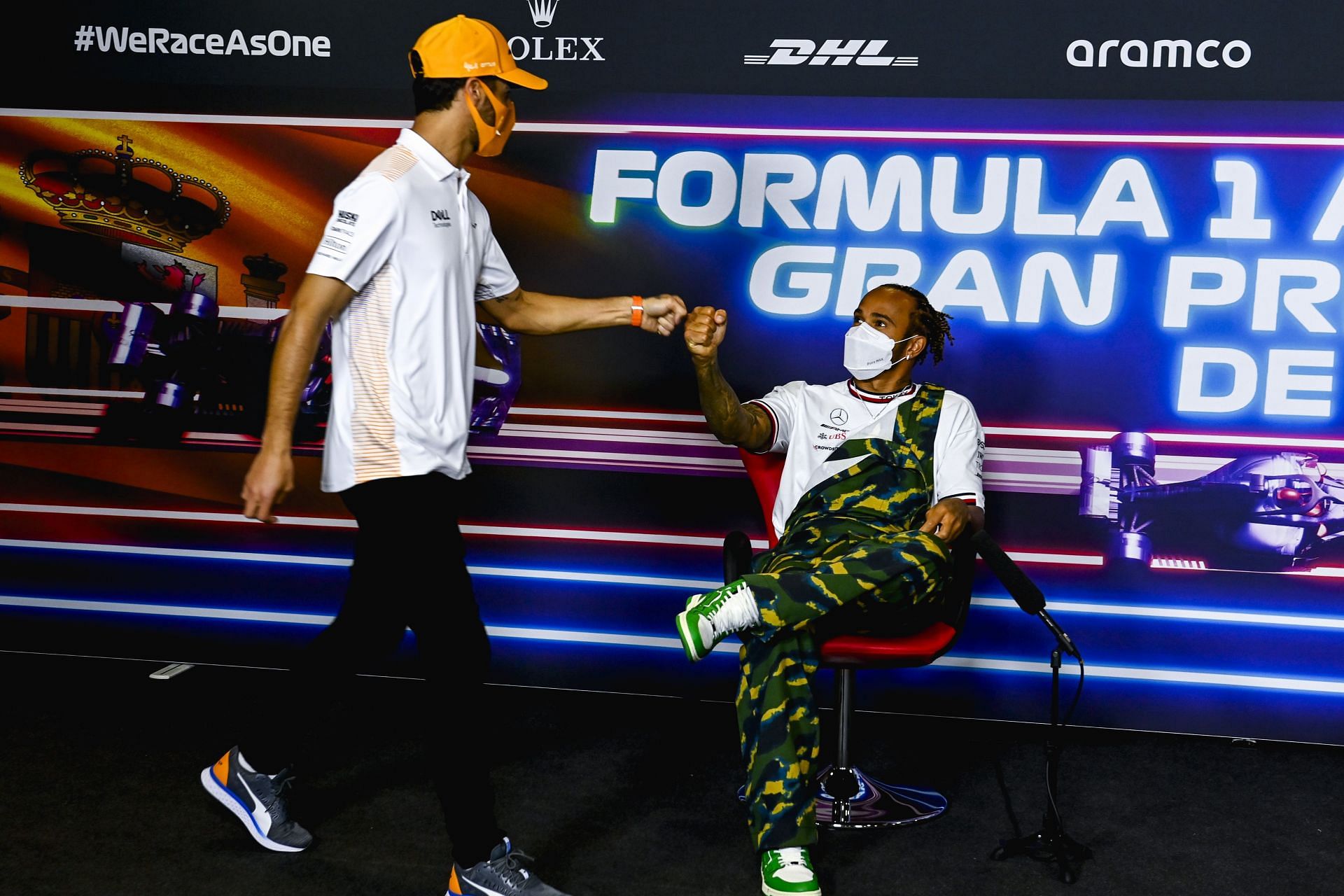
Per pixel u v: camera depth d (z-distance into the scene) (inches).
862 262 135.0
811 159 134.8
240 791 98.1
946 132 132.6
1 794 108.0
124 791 109.8
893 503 109.6
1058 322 132.4
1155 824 109.6
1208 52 128.3
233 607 146.0
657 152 136.8
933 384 116.7
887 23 132.5
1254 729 132.7
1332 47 126.6
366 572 89.3
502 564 142.2
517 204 139.0
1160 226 130.5
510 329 104.8
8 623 149.3
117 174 143.0
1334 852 104.1
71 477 146.8
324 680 93.7
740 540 108.1
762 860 94.7
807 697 97.2
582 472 140.2
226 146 141.6
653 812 109.3
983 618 135.6
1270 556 130.9
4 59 143.1
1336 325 128.7
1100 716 135.2
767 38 134.3
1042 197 132.0
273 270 142.3
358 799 109.4
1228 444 130.8
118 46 141.9
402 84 138.8
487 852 88.7
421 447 87.3
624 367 138.6
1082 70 130.3
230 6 140.1
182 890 91.8
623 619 141.1
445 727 87.4
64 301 145.0
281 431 82.4
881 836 105.7
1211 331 130.4
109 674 142.8
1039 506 134.2
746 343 137.3
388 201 85.4
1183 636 133.0
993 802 114.0
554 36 137.0
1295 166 128.3
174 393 144.6
